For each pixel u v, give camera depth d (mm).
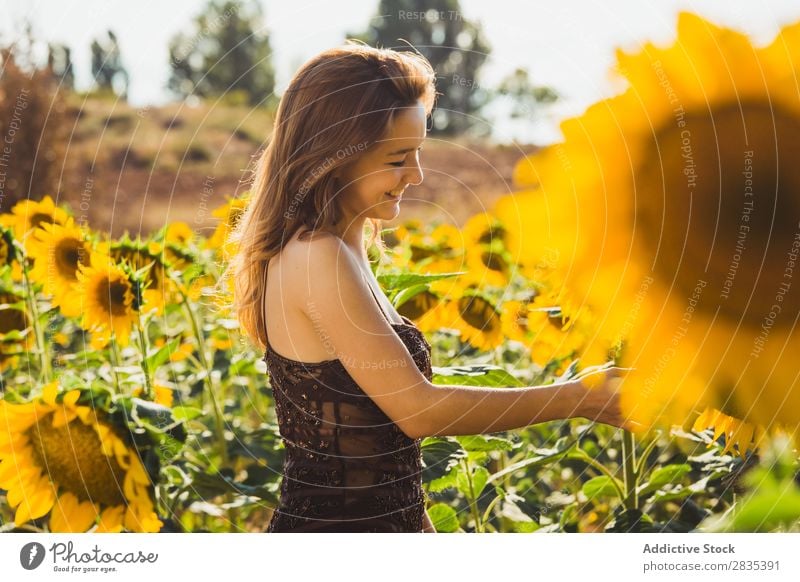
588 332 953
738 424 863
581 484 2465
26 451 1636
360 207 1579
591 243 948
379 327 1477
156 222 10797
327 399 1527
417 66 1572
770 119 888
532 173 978
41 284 2898
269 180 1603
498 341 2545
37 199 7484
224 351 3107
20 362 2967
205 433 2564
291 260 1511
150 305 2607
